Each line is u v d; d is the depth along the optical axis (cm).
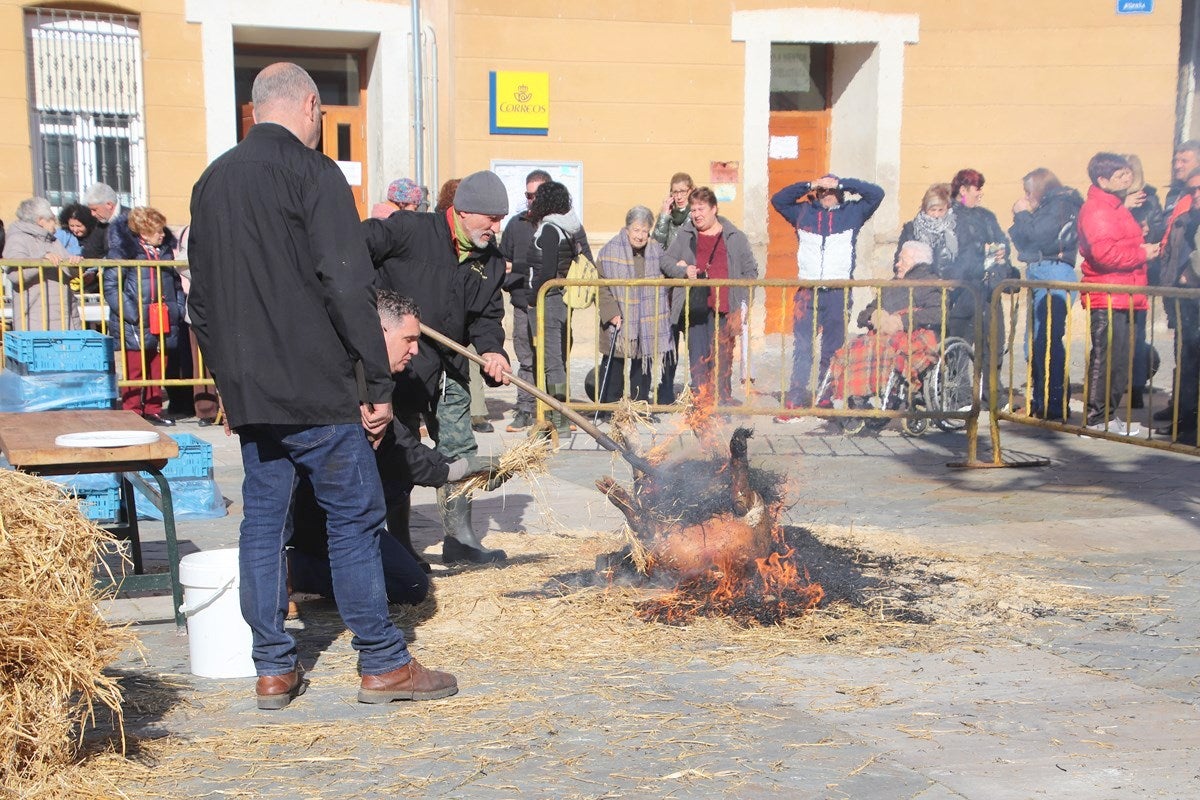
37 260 941
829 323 1022
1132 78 1455
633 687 414
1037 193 986
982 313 825
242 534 401
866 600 510
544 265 938
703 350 990
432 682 405
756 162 1409
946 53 1435
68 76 1213
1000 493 746
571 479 793
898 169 1447
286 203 377
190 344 1041
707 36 1380
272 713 394
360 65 1375
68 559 344
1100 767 350
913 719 386
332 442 386
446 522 581
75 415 554
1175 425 726
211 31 1245
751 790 335
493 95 1338
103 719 386
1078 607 505
